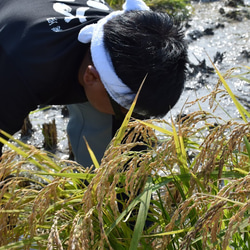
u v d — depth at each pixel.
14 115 1.78
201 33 5.05
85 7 1.96
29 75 1.74
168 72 1.65
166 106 1.71
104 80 1.70
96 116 2.14
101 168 1.38
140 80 1.65
